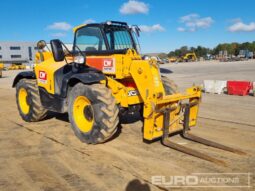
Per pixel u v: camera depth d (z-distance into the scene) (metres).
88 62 5.70
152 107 4.50
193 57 72.62
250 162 4.25
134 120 6.80
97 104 4.79
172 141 5.22
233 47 115.75
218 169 4.01
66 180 3.75
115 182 3.66
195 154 4.44
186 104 5.21
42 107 6.54
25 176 3.89
